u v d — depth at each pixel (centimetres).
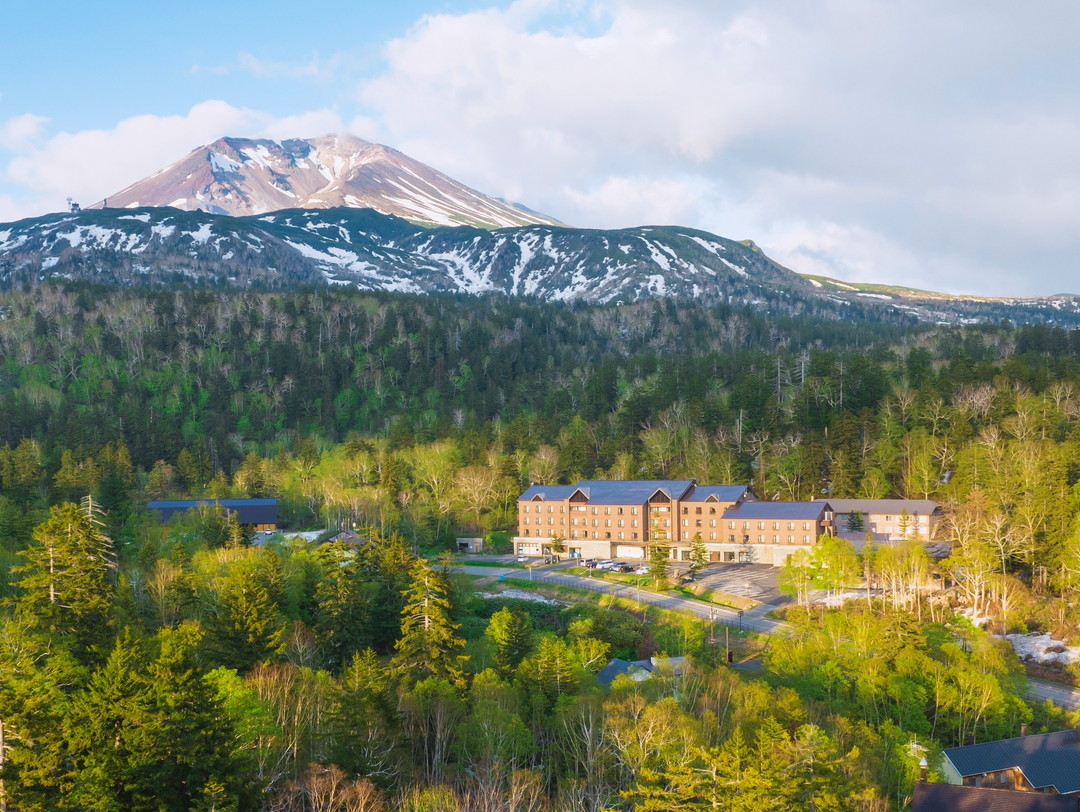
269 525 16512
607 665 8800
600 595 12475
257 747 5309
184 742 4728
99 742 4684
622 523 15788
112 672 4856
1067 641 10231
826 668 8181
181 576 9288
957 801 6244
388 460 17762
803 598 11756
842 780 5619
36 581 7350
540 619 11450
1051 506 12262
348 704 5700
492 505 17688
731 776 5106
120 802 4591
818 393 19375
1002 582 11069
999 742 7144
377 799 5262
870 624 9138
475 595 12244
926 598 11306
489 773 5691
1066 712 8519
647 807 5159
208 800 4597
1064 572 11250
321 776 5212
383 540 11388
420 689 6994
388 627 9606
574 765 6366
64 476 16388
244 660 7469
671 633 10075
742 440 18800
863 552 12262
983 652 8888
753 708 6994
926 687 8106
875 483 15800
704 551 14025
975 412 17638
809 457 16488
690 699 7231
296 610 9738
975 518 12962
